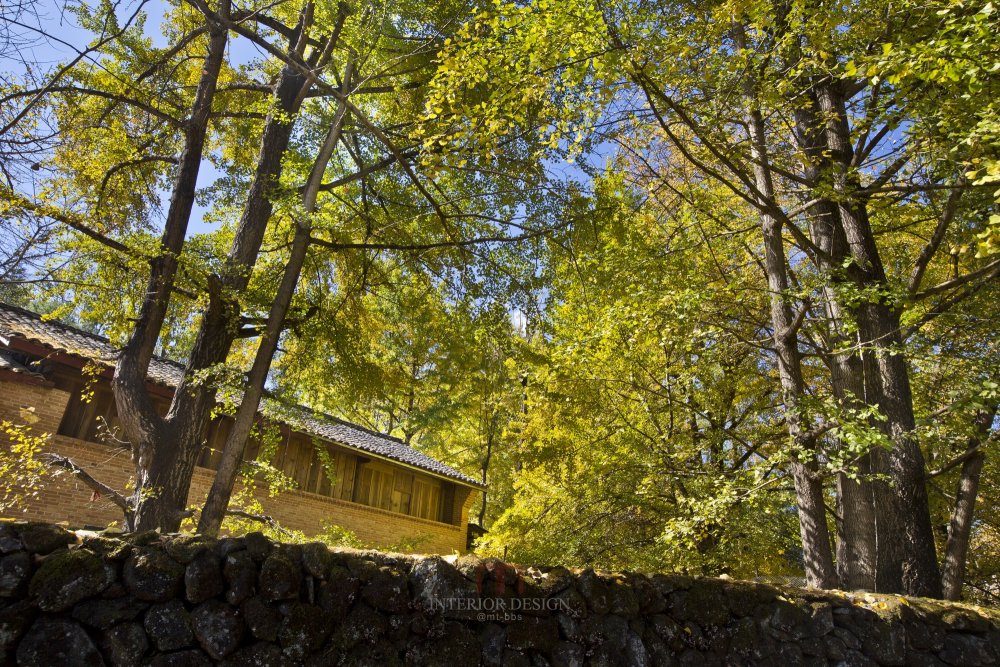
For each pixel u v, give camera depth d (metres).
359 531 14.03
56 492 9.46
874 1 6.39
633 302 7.65
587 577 4.38
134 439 7.80
